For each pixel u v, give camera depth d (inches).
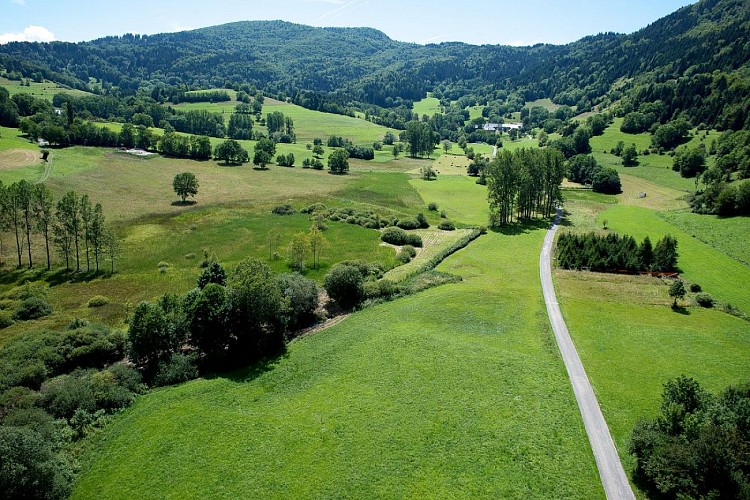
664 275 3617.1
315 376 2223.2
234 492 1552.7
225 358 2397.9
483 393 2042.3
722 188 5393.7
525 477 1600.6
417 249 4392.2
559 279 3523.6
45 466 1513.3
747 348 2475.4
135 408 1993.1
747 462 1450.5
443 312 2856.8
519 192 5438.0
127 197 5787.4
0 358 2215.8
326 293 3221.0
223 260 3897.6
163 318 2326.5
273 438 1792.6
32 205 3737.7
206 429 1839.3
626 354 2396.7
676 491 1460.4
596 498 1517.0
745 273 3720.5
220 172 7593.5
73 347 2349.9
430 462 1669.5
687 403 1743.4
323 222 4982.8
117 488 1578.5
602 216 5733.3
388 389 2085.4
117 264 3789.4
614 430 1825.8
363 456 1699.1
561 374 2190.0
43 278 3467.0
